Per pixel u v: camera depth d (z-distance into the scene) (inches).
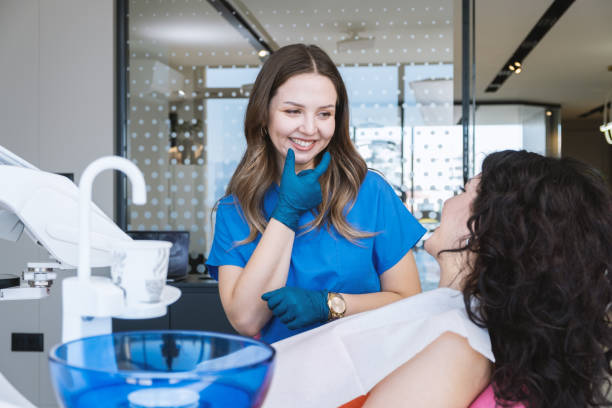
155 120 125.3
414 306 33.5
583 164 30.2
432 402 29.0
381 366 30.5
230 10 123.0
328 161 47.2
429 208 118.3
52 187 29.7
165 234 119.0
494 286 29.5
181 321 112.7
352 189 51.3
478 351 28.6
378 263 54.2
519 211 29.2
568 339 28.5
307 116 46.3
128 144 126.1
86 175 23.1
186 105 124.6
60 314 121.0
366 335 31.7
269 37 122.0
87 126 124.5
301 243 51.4
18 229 35.0
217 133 123.6
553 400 28.8
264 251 45.1
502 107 381.4
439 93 117.8
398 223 53.9
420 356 30.1
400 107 118.7
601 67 292.2
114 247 24.0
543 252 28.4
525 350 28.5
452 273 35.3
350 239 50.8
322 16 120.6
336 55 120.3
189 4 124.1
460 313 30.8
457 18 199.9
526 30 225.8
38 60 125.4
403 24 118.6
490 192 30.3
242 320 46.6
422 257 117.4
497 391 29.0
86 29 124.3
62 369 19.2
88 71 124.5
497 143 381.7
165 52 124.8
